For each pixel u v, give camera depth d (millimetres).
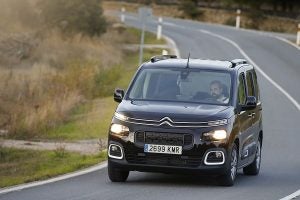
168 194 21234
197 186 22969
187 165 22219
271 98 52094
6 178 25281
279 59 74312
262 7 149875
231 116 23000
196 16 139625
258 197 21391
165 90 24094
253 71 27125
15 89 48656
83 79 52906
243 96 24875
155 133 22219
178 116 22344
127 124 22422
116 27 100688
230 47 82250
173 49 80188
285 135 38312
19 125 38312
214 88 24031
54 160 29734
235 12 136125
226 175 22766
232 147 22781
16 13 81250
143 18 58125
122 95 24250
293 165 29469
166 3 151875
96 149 32500
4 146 33906
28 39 70125
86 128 39031
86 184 22984
